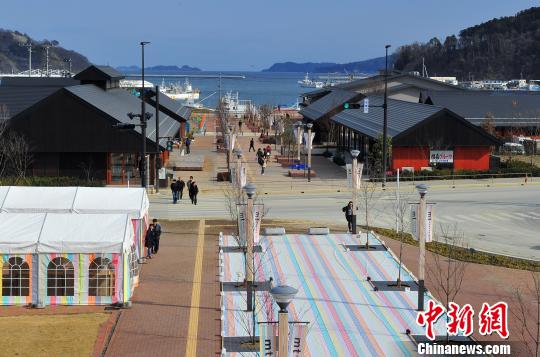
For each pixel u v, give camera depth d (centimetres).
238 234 3703
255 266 3578
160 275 3472
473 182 6300
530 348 2553
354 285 3328
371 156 6656
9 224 3084
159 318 2867
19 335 2627
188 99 19312
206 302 3075
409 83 11125
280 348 1906
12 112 6688
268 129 11669
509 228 4550
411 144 6531
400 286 3288
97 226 3081
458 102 9369
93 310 2956
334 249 3972
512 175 6550
